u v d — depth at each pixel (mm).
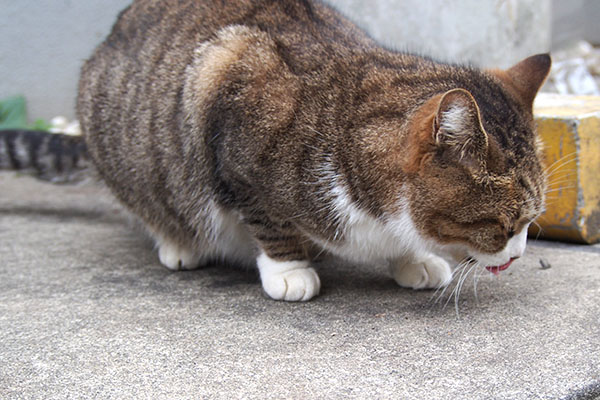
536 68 800
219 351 706
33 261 925
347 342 714
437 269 817
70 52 1410
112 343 723
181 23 878
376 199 758
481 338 714
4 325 758
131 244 985
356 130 759
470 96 697
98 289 838
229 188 812
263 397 646
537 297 788
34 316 776
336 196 767
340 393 647
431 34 1498
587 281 822
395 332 729
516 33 1676
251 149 783
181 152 842
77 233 1028
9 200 1170
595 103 1020
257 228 812
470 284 824
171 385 662
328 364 683
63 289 840
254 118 783
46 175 1124
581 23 2154
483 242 742
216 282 857
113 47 938
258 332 735
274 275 808
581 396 644
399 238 775
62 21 1396
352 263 899
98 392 657
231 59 809
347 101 771
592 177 932
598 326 728
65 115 1437
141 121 877
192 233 875
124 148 902
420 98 754
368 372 671
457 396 640
